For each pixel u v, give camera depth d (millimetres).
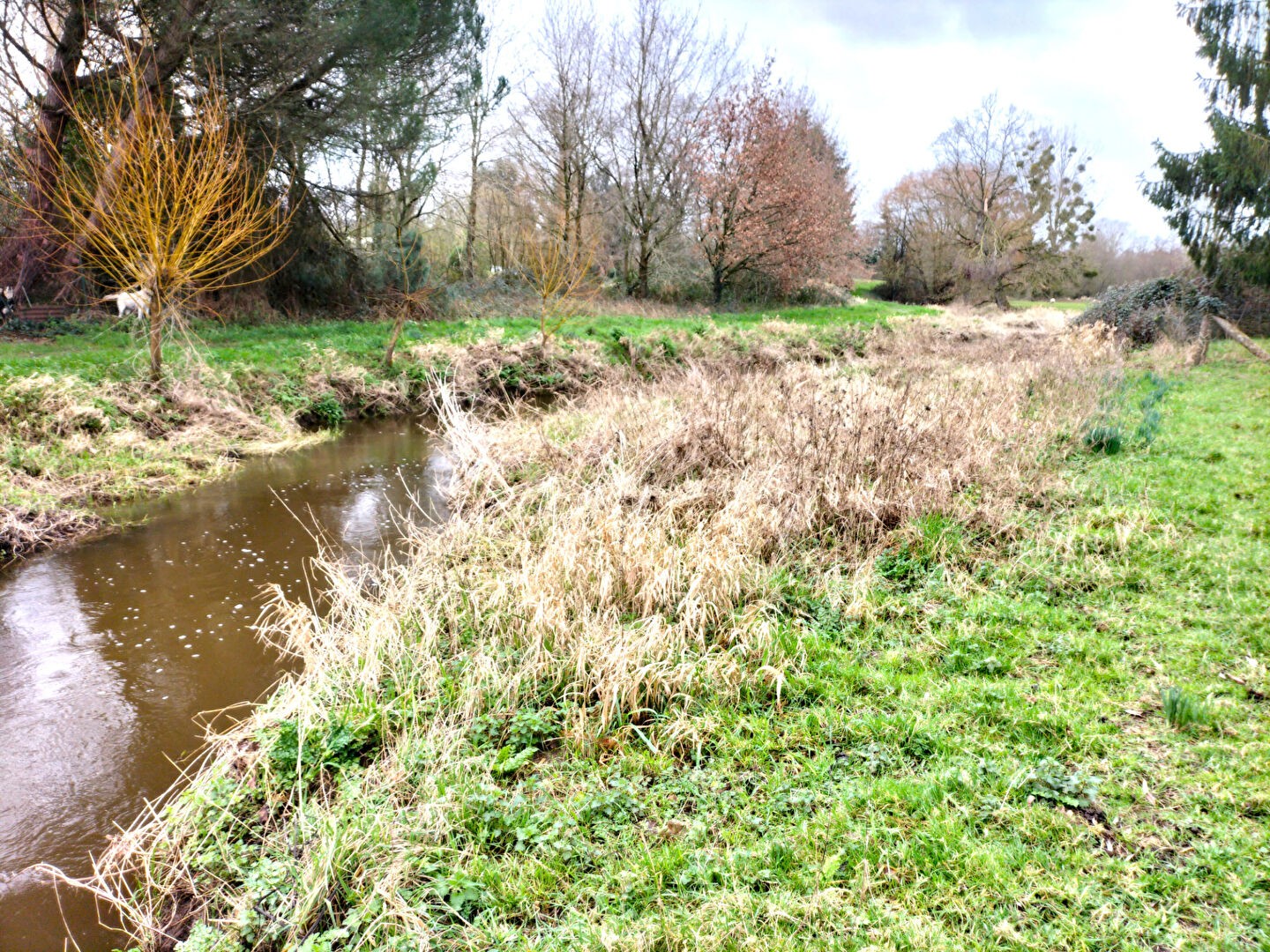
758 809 3176
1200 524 5613
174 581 6402
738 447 7461
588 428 9344
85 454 8938
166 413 10547
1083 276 41656
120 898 3002
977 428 7801
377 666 4309
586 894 2842
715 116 28188
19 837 3539
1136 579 4945
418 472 10008
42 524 7336
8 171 13516
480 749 3762
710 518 6082
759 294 31500
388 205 22781
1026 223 36750
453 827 3207
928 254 43344
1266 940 2320
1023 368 12047
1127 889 2572
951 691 3875
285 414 12117
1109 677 3891
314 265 19609
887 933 2463
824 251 31078
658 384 12156
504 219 27797
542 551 5902
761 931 2553
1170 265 45125
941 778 3162
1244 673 3801
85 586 6281
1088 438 7898
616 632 4484
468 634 4855
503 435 9312
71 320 15492
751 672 4242
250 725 4105
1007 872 2674
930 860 2754
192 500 8641
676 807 3271
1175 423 8711
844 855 2842
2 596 6078
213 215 13188
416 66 20266
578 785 3447
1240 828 2791
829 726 3674
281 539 7418
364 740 3861
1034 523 5941
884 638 4602
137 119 10055
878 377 11609
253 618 5742
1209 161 17312
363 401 13438
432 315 20516
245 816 3479
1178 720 3416
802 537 5891
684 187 29172
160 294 10766
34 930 3051
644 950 2508
